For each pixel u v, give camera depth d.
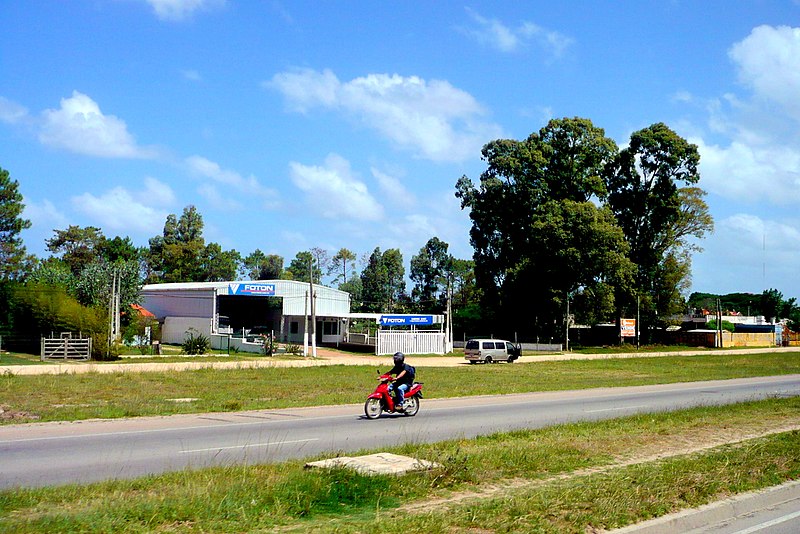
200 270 106.19
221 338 60.72
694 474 10.20
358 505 8.16
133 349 54.25
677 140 73.75
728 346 83.12
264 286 64.38
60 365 36.97
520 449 11.98
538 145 73.94
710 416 17.91
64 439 13.79
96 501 7.93
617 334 83.38
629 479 9.72
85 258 88.94
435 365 48.66
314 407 21.11
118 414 18.00
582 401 23.92
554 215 70.25
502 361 52.03
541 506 8.12
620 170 77.12
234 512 7.54
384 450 11.91
